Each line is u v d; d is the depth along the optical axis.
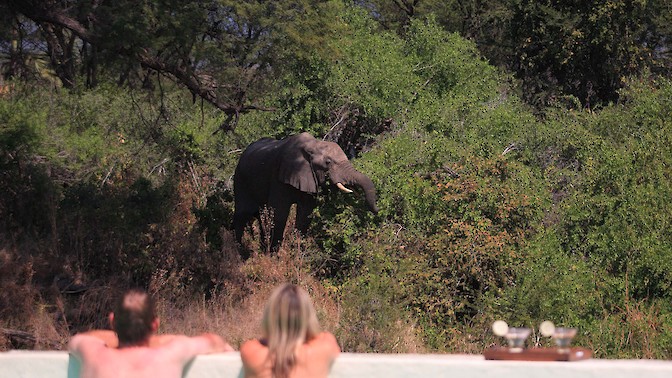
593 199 15.76
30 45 18.28
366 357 5.54
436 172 16.27
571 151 18.97
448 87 22.36
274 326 5.38
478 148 17.23
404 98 20.14
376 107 19.56
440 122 18.91
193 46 16.47
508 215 15.11
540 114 27.64
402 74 20.59
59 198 16.98
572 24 29.34
